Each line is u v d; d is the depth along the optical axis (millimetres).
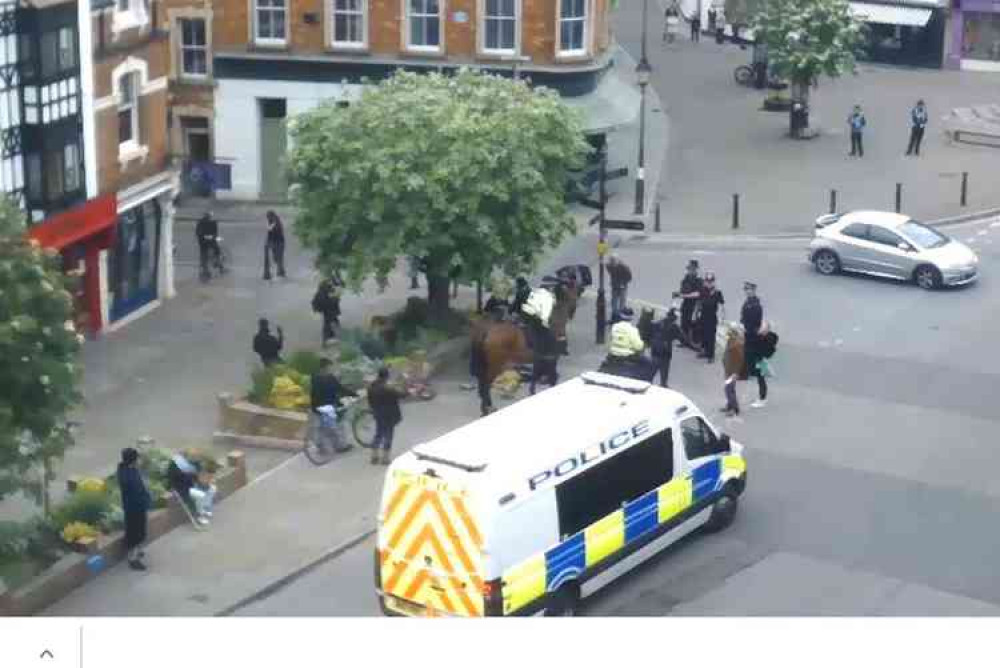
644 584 25312
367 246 36625
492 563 21891
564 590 23438
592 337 39656
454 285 42344
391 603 22875
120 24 39531
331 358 35750
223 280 45469
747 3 72250
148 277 42688
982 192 55438
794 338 39594
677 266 46531
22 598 24375
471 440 23438
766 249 48625
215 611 24766
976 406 34750
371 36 53219
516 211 36750
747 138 63156
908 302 42719
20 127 36031
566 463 23266
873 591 25172
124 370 37562
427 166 35938
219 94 54125
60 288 25641
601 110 53344
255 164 54500
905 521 28188
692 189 55812
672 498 25562
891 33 78125
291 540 27484
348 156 36406
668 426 25516
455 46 53000
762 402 34469
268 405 32750
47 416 24578
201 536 27641
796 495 29297
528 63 52781
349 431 32250
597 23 53906
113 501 27609
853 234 44906
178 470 27938
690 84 72625
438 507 22109
